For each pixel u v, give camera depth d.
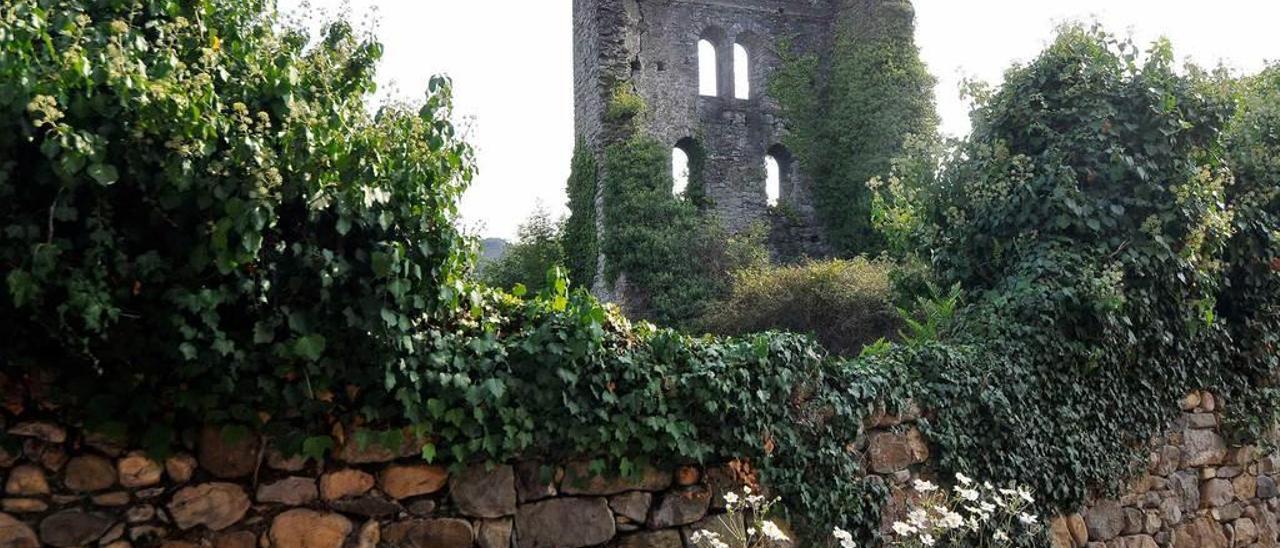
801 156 24.77
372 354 4.31
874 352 6.52
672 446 5.09
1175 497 7.49
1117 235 7.25
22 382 3.87
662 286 20.84
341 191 4.14
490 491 4.71
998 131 7.89
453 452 4.55
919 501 6.00
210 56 4.13
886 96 23.44
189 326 3.85
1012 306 6.85
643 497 5.13
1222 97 7.66
